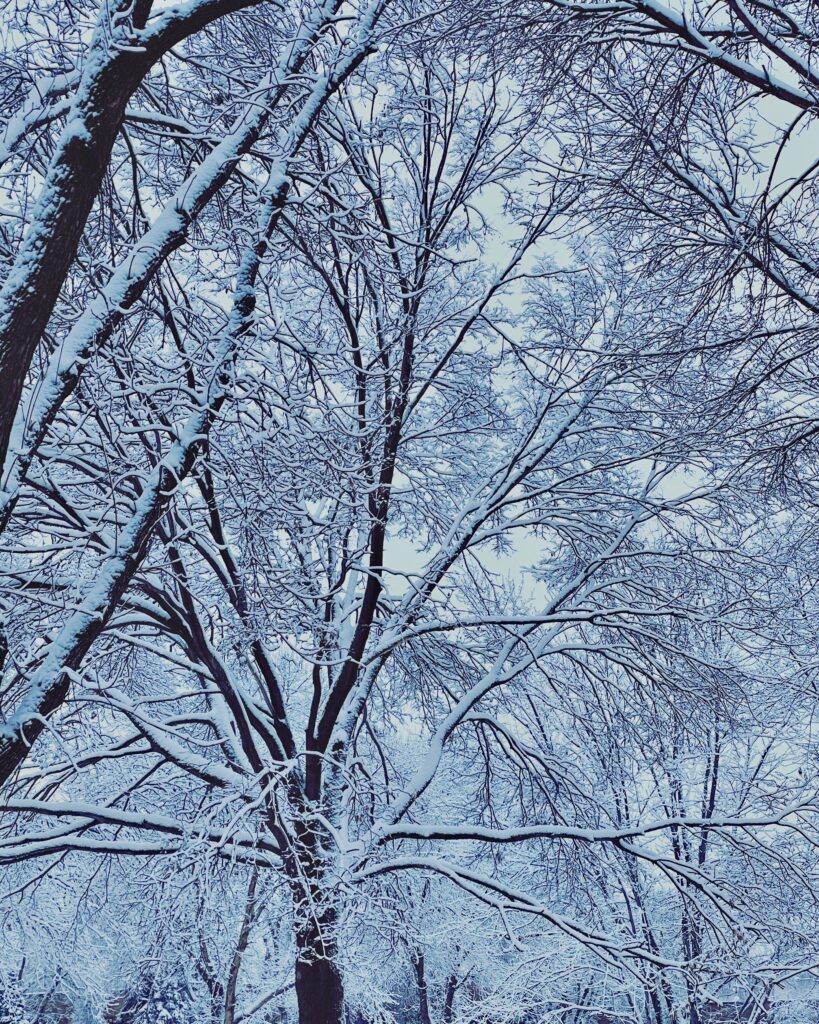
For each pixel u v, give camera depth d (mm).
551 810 11812
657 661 11422
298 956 8992
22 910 12336
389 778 12852
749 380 8844
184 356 6953
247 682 12977
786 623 11414
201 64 7273
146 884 9172
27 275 4672
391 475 10125
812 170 6570
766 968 10773
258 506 7902
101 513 8430
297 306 10234
